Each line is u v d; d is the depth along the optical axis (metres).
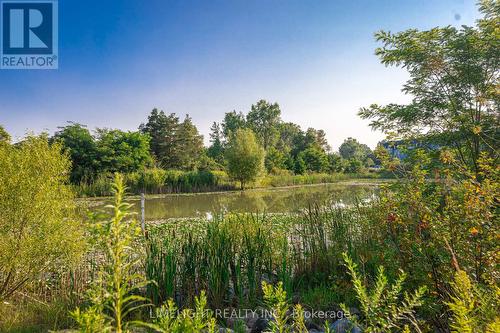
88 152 31.00
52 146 5.51
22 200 4.77
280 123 85.06
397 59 6.33
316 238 6.11
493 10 5.84
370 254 4.73
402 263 3.39
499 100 5.42
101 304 1.23
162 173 32.12
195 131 59.59
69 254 5.12
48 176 5.18
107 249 1.23
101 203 19.86
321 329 4.00
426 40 5.91
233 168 36.16
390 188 3.88
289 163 54.97
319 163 57.81
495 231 2.58
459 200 2.98
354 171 64.00
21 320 4.27
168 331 1.37
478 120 5.63
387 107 6.70
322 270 5.76
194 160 53.16
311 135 70.44
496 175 3.07
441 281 2.98
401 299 3.49
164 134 51.41
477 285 2.21
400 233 3.39
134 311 4.31
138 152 36.38
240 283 4.81
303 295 4.94
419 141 6.26
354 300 4.62
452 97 6.05
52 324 4.14
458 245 2.75
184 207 19.56
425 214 3.01
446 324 2.96
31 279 5.11
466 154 5.93
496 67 5.76
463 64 5.82
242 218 6.01
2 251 4.64
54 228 5.01
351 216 6.62
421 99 6.50
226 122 80.44
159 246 5.29
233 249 5.43
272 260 5.71
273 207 18.28
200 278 4.93
